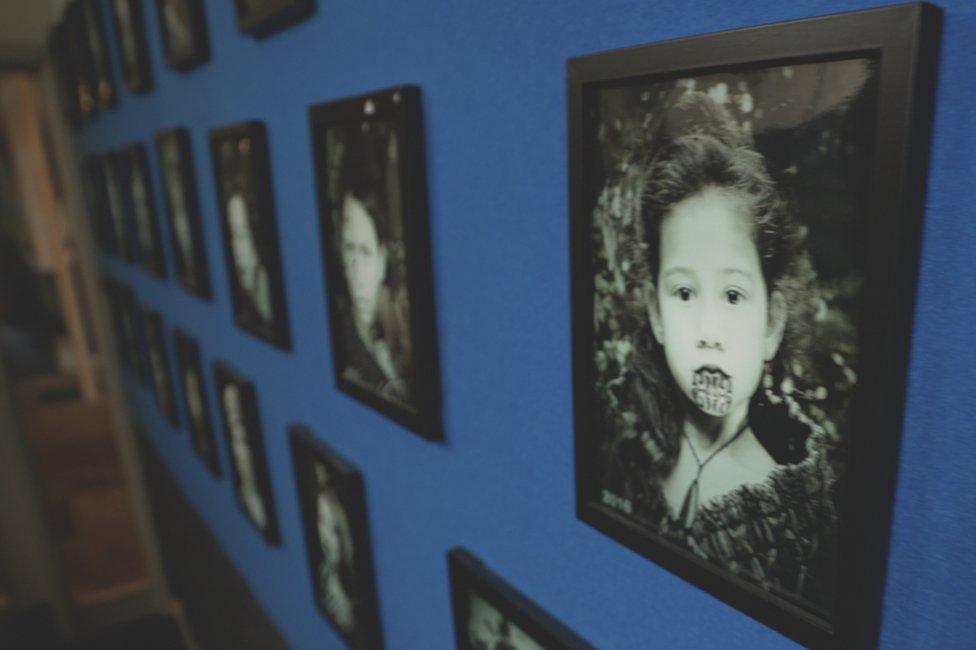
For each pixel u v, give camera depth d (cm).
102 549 463
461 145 107
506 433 113
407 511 152
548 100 89
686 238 72
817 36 57
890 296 56
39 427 633
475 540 130
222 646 344
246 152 185
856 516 62
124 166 322
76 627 397
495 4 94
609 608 100
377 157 126
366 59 127
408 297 124
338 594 194
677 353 77
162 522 425
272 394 218
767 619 73
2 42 373
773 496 70
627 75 74
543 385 102
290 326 193
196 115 224
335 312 156
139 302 364
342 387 159
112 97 310
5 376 370
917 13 50
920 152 54
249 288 208
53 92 401
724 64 64
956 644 60
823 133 59
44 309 905
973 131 52
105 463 577
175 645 392
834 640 67
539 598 115
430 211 119
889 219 55
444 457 133
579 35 83
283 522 238
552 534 109
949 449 57
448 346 123
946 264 55
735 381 71
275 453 228
